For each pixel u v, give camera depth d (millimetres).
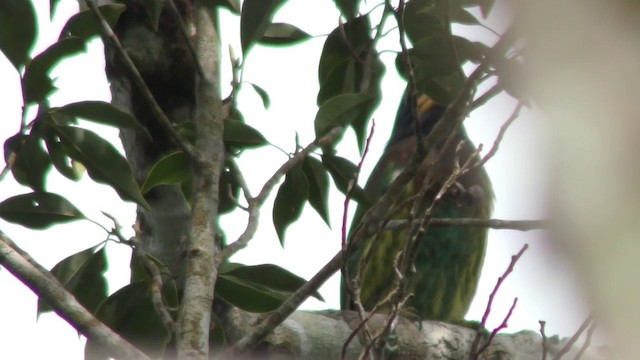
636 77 2320
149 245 7984
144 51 8211
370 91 8172
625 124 2303
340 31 8023
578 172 2320
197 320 5582
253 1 6816
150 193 7980
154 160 8250
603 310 2238
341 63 8188
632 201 2258
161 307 5863
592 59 2357
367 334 5582
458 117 5926
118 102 8344
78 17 6766
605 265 2246
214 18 7754
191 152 6145
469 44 7457
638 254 2225
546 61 2422
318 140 6637
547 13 2416
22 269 5562
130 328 6961
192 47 6484
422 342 7949
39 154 6875
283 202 7242
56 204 6883
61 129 6582
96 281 7090
